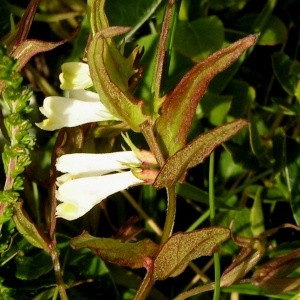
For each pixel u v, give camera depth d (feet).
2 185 0.53
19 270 0.47
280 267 0.47
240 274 0.46
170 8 0.39
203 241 0.41
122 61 0.38
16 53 0.41
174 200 0.42
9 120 0.39
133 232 0.49
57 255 0.44
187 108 0.39
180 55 0.54
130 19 0.51
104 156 0.41
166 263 0.42
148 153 0.41
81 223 0.53
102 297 0.51
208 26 0.54
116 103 0.38
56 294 0.47
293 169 0.55
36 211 0.54
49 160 0.53
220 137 0.38
